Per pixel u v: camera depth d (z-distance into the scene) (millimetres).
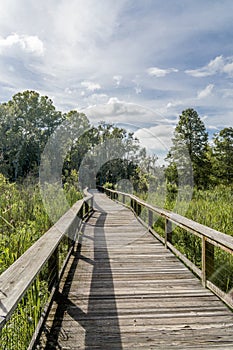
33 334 2170
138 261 4441
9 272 1894
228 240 2756
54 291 2986
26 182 8789
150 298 3098
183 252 4730
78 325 2533
